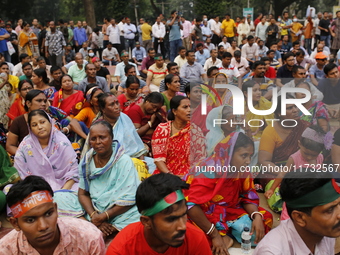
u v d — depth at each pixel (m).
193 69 8.62
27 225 1.96
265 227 3.08
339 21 14.29
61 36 12.77
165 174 1.81
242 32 17.09
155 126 4.92
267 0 35.53
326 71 6.47
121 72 9.12
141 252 1.97
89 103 4.93
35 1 34.72
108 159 3.28
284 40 13.70
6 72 6.91
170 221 1.74
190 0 41.72
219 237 2.85
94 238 2.26
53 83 7.80
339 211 1.82
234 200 3.03
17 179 3.78
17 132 4.44
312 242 2.02
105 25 15.91
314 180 1.80
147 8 35.88
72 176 3.82
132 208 3.28
